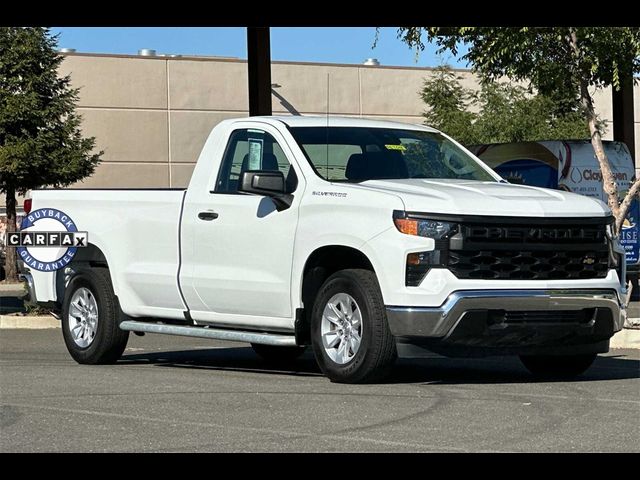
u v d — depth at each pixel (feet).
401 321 31.01
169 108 138.72
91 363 39.70
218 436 24.00
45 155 106.93
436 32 46.80
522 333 31.65
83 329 40.11
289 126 35.50
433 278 30.81
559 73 47.52
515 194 32.78
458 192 32.19
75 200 40.93
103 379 34.14
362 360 31.78
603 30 45.24
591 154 67.10
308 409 27.50
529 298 31.37
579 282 32.30
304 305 33.68
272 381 33.40
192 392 30.81
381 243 31.37
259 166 35.60
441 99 125.59
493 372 36.40
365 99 141.49
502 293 31.09
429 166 35.91
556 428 24.72
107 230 39.52
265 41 68.08
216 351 45.68
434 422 25.52
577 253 32.60
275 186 33.37
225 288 35.53
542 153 68.08
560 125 116.67
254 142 36.01
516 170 69.36
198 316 36.96
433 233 30.94
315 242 32.91
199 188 36.86
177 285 37.06
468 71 137.90
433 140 37.17
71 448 22.90
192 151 139.95
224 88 141.18
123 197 39.22
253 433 24.31
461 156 37.14
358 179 34.58
